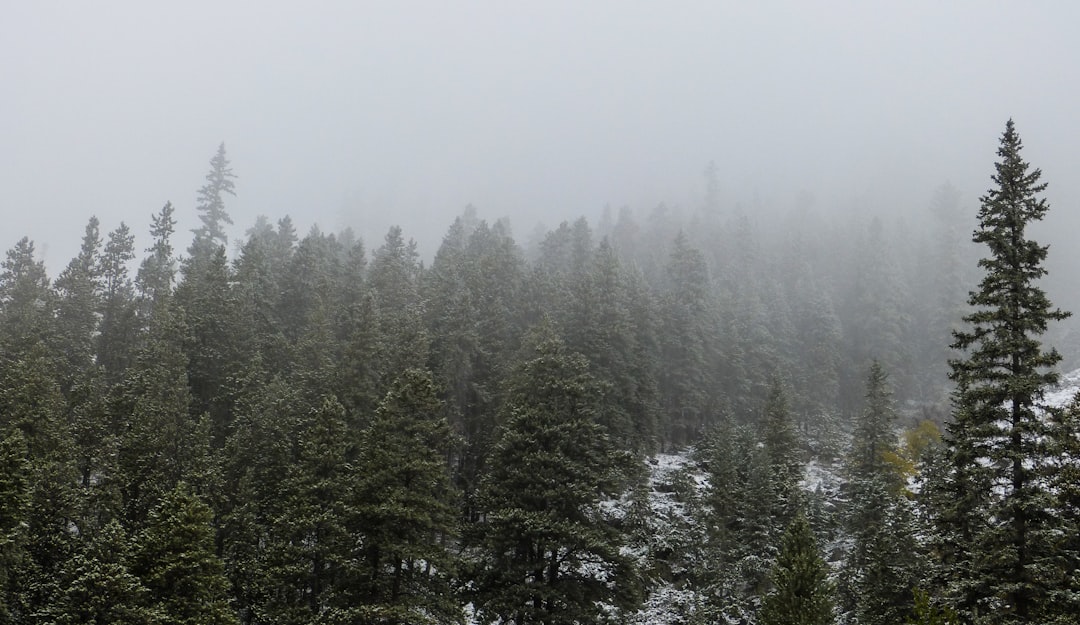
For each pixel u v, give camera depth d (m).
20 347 38.28
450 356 44.75
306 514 25.27
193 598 21.50
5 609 20.80
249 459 30.86
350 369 37.03
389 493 24.16
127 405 32.62
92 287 52.50
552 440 27.78
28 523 22.45
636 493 38.56
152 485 27.16
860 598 27.41
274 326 49.72
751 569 33.38
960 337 21.78
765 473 37.56
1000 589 19.12
